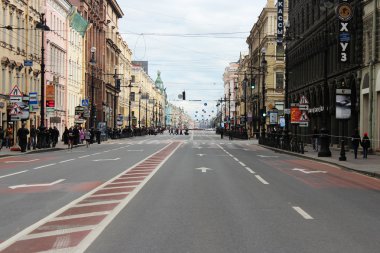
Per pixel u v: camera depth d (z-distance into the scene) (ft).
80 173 67.56
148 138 305.94
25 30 165.07
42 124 135.85
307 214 36.37
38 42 179.52
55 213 35.96
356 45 126.31
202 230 30.19
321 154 106.83
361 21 124.16
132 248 25.61
